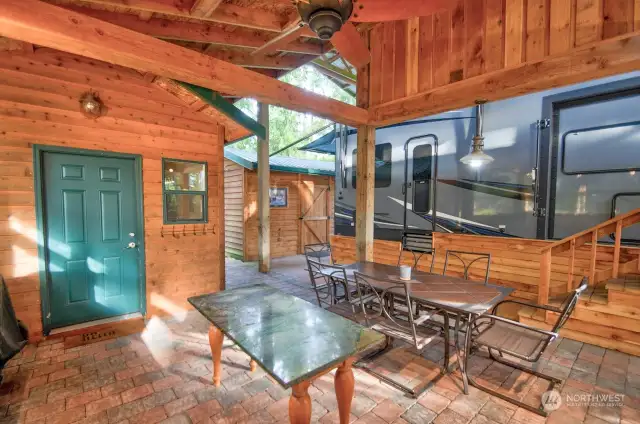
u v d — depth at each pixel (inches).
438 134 178.5
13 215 119.2
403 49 131.6
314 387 94.4
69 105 128.3
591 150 135.3
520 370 103.9
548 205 146.4
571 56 91.3
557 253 137.8
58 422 80.0
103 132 136.3
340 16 54.7
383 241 206.5
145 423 79.7
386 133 201.3
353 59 83.8
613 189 131.1
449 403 87.7
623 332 115.7
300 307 92.0
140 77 143.9
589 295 127.1
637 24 81.7
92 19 77.5
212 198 169.5
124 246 145.0
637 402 87.2
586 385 95.2
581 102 136.8
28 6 69.2
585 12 89.0
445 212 178.1
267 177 249.0
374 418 81.6
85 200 135.2
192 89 113.7
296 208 335.0
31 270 123.0
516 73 101.1
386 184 202.8
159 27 110.9
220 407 85.6
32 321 123.4
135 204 146.9
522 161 152.1
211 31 120.3
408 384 96.1
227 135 177.6
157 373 101.8
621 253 135.7
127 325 138.9
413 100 127.3
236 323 80.3
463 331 116.2
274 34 132.0
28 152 121.0
